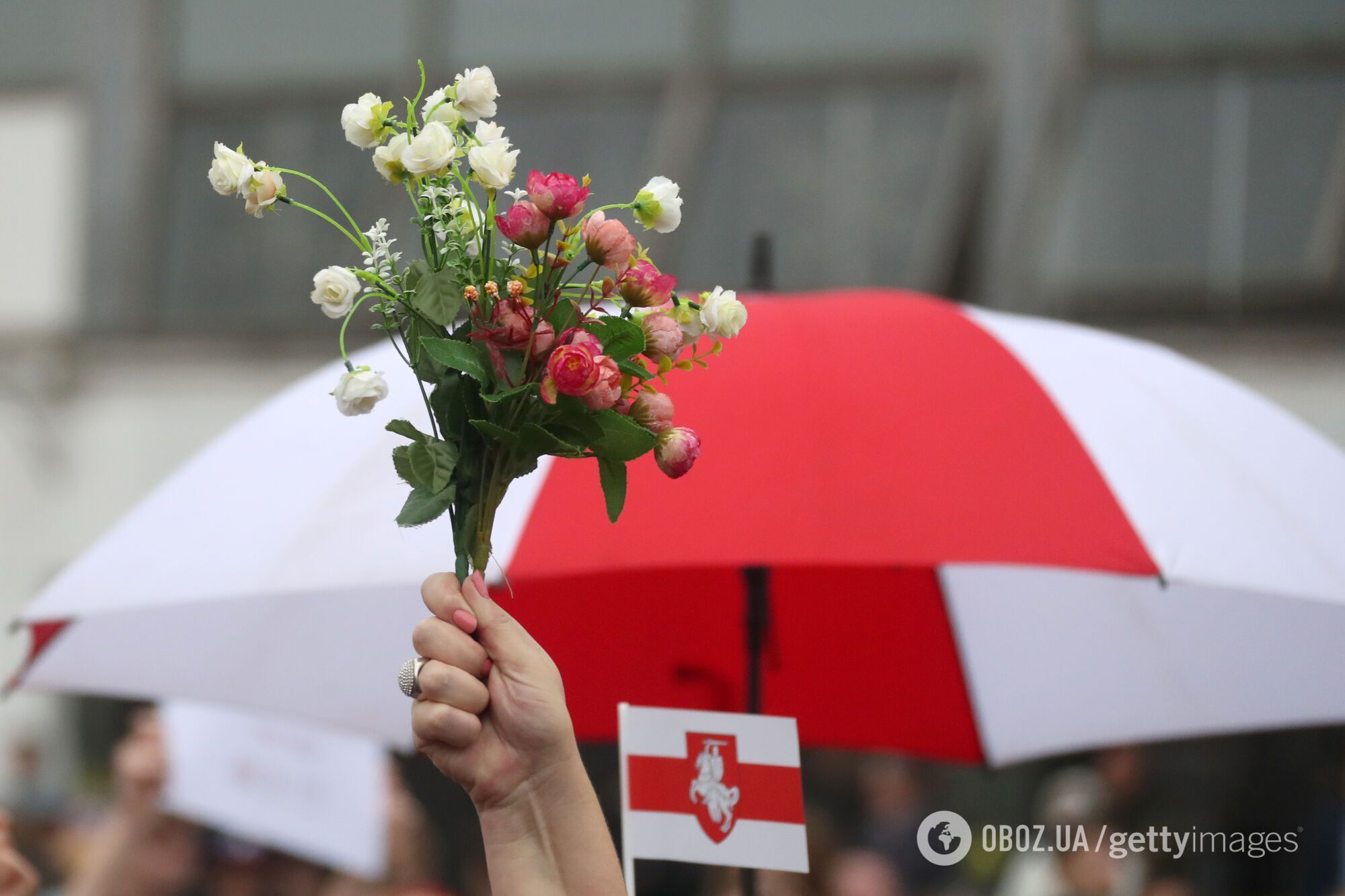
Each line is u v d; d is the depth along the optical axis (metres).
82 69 30.53
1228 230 27.77
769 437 7.93
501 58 30.05
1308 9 27.92
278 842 12.72
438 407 5.26
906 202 28.95
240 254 29.97
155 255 30.06
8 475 29.33
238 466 9.05
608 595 10.47
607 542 7.62
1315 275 27.33
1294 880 16.75
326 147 30.16
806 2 29.47
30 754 25.20
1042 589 10.64
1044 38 28.56
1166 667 10.22
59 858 19.12
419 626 5.18
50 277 30.06
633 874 7.28
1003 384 8.31
